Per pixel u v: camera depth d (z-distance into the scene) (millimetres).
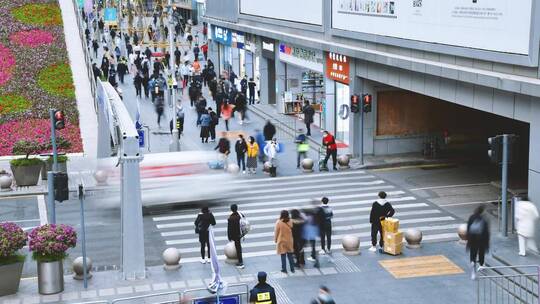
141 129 39438
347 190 32938
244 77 54375
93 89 45250
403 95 38469
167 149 41312
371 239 26094
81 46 52406
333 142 36250
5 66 47906
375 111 38344
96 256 25500
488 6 26391
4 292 21703
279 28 49188
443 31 29375
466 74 27266
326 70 42031
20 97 44250
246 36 56594
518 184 33062
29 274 23828
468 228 22719
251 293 18062
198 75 58625
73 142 39312
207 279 22969
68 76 47625
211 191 31156
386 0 33969
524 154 38688
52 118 27766
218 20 63062
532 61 24328
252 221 28859
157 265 24406
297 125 46438
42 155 35938
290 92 49750
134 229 22875
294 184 34156
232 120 49219
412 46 31875
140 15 81875
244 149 36094
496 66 26547
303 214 24625
